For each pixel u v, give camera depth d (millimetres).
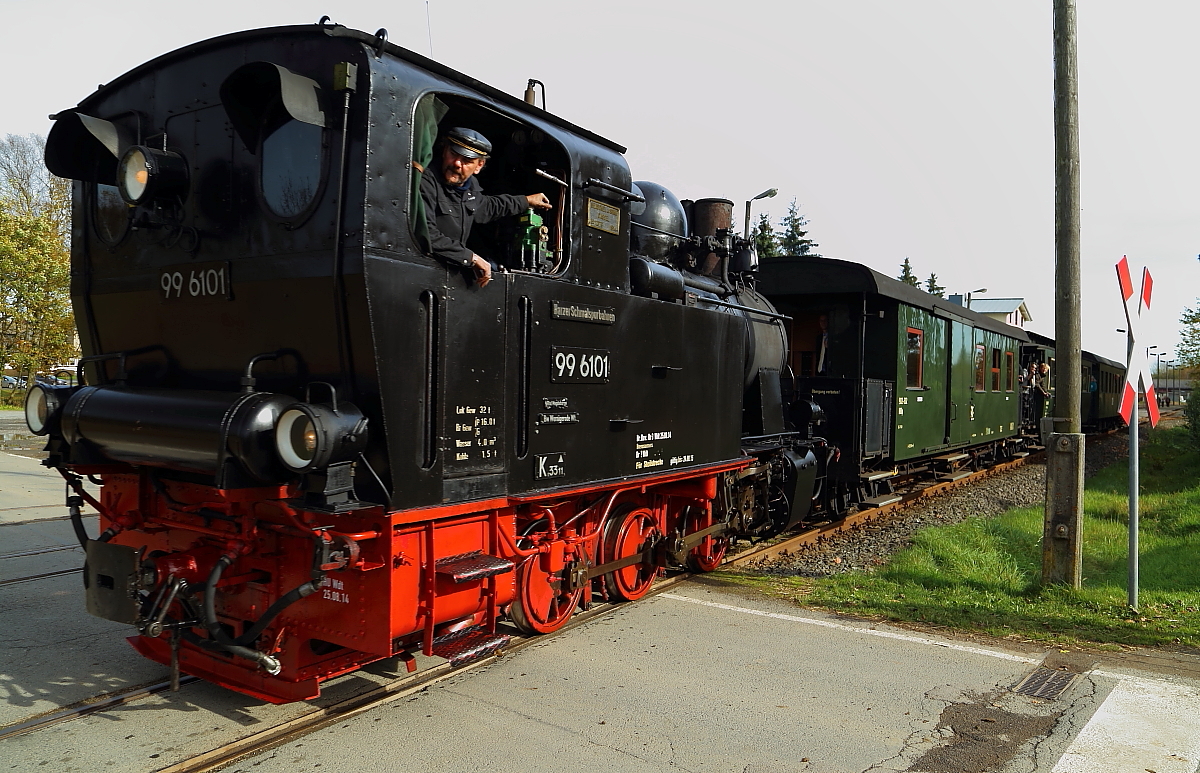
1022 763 3529
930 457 13484
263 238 3715
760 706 4105
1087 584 7133
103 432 3832
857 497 10344
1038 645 5152
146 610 3729
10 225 28266
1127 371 6023
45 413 4172
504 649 4875
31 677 4375
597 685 4355
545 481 4477
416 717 3918
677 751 3602
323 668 3869
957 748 3664
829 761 3531
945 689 4367
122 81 4332
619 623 5469
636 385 5270
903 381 11102
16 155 40969
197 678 4395
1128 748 3678
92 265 4590
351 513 3648
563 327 4578
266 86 3717
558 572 5059
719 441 6406
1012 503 12234
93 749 3535
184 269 4043
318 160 3561
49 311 28453
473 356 3967
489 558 4066
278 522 3709
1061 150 6344
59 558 7082
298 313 3609
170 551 4168
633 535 5902
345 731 3758
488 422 4082
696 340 6012
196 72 4000
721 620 5594
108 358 4457
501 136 4805
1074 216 6301
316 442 3182
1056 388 6367
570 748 3611
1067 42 6293
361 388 3504
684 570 7105
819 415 9133
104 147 4426
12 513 9188
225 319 3932
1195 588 6797
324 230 3482
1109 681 4504
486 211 4242
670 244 6906
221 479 3238
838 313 10906
